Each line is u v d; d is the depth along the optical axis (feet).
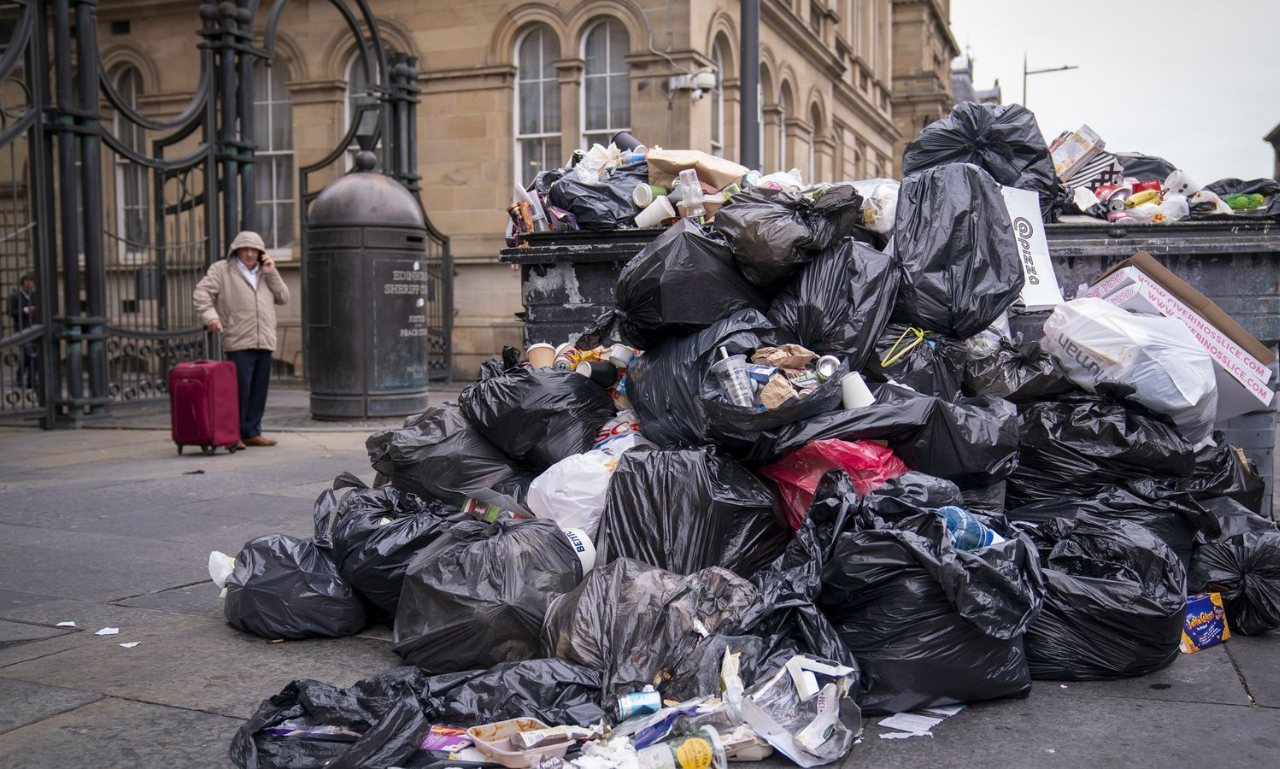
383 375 34.83
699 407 13.99
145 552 17.89
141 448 29.81
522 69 55.31
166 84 58.80
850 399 13.47
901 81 122.72
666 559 12.63
